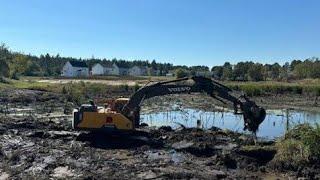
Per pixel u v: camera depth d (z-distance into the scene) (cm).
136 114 2689
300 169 1911
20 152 2245
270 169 1973
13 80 8238
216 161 2089
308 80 10006
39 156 2181
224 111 4516
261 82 8981
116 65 17012
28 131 2842
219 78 10294
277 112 4566
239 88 6675
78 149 2356
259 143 2362
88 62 17638
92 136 2559
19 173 1875
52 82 8156
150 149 2380
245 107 2516
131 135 2597
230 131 2808
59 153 2258
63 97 5341
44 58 16025
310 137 2009
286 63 14200
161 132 2738
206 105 5147
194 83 2602
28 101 4978
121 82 8481
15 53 10906
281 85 7269
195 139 2544
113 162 2089
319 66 10862
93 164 2048
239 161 2066
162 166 2027
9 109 4222
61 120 3406
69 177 1814
